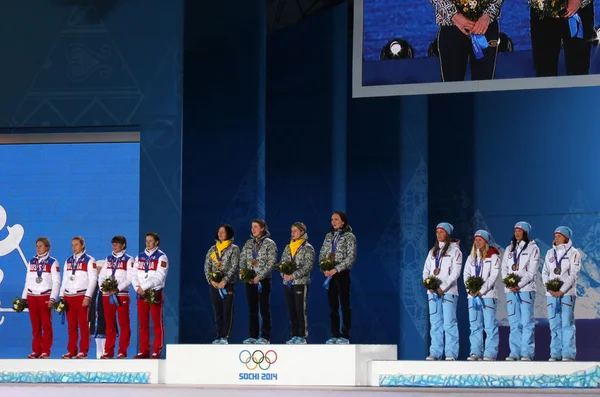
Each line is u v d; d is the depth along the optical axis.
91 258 44.19
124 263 43.31
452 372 37.44
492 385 37.00
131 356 49.91
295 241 40.94
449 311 40.34
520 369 36.78
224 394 37.06
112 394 38.72
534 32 48.50
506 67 48.81
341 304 40.12
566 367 36.41
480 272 40.50
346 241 40.16
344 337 40.00
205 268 42.09
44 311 44.16
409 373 37.94
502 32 48.91
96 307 48.12
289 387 37.34
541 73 48.28
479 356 39.91
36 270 44.41
